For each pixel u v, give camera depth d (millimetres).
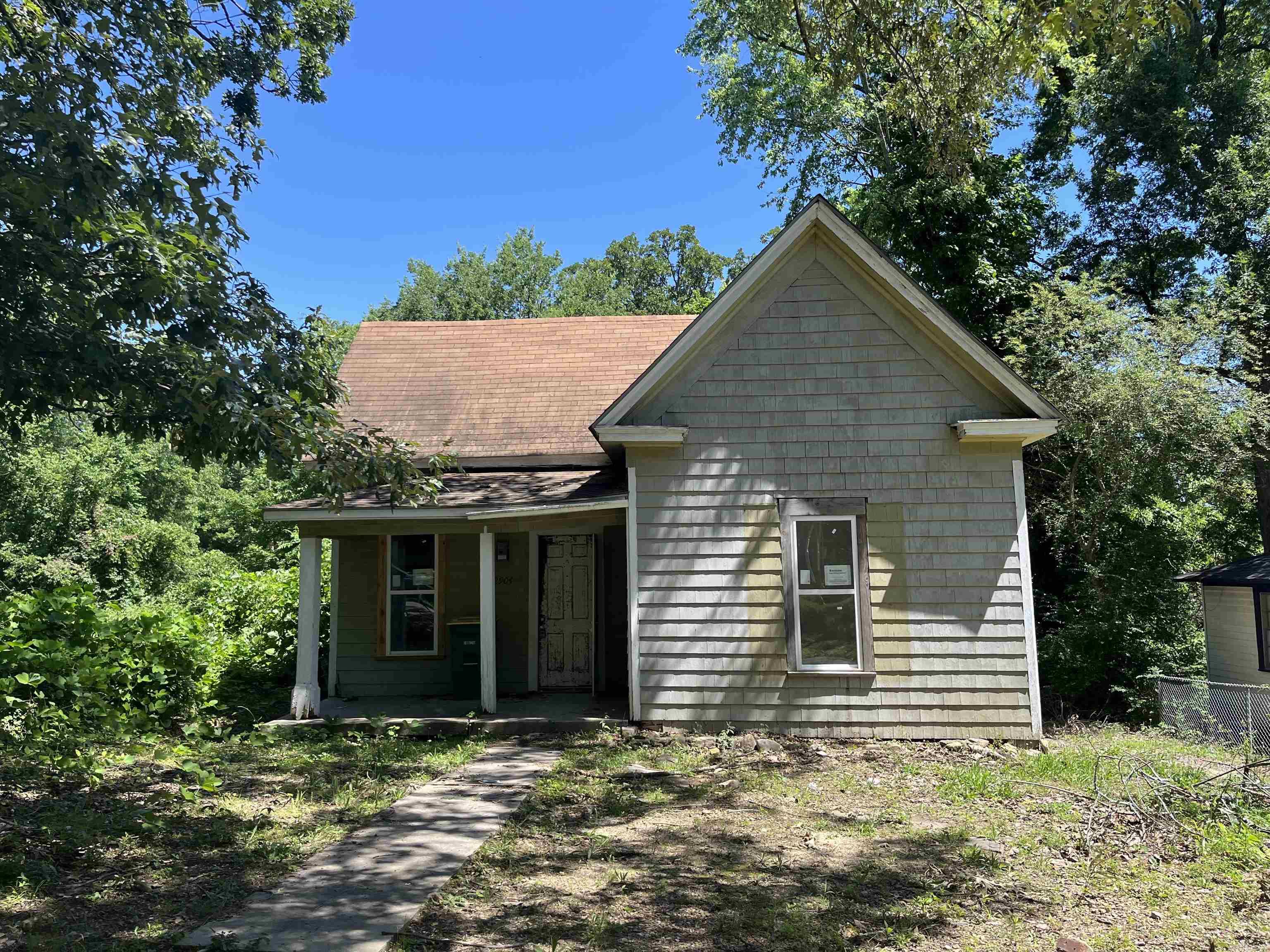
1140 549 16156
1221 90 19172
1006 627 10266
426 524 11562
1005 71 9445
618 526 12875
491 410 14312
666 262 57750
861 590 10438
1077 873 6086
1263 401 15789
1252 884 5844
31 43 7004
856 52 10125
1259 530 21625
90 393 7277
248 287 7945
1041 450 16609
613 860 6234
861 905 5465
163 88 8000
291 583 15383
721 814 7512
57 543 25375
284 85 13875
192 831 6539
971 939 4969
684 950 4766
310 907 5184
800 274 10883
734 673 10484
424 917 5098
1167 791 7773
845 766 9273
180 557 28047
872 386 10695
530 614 13258
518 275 50938
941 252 17953
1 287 6492
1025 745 10094
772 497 10648
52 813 6555
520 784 8383
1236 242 18797
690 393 10844
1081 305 16188
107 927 4738
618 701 12352
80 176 6199
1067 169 21781
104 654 9508
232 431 7156
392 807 7516
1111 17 8781
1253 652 15227
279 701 12805
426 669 13094
